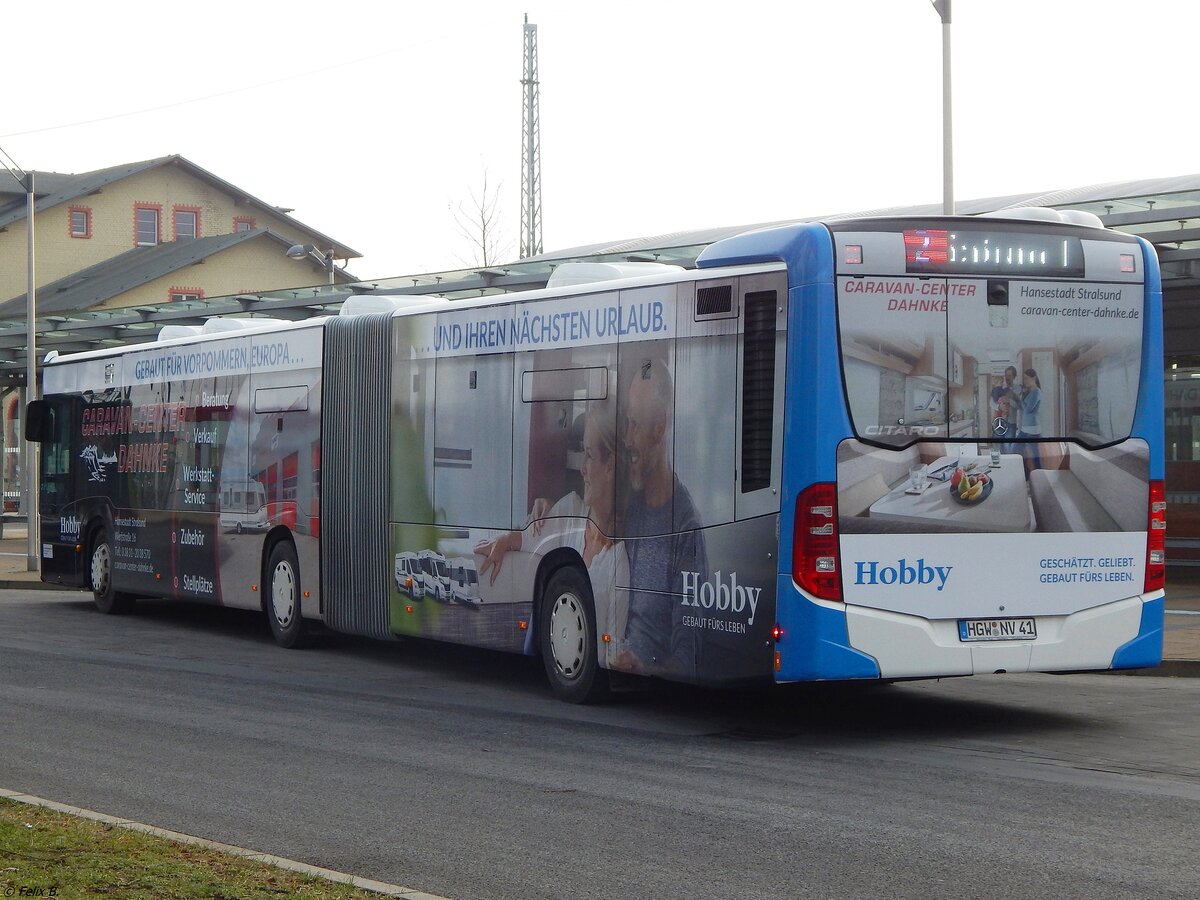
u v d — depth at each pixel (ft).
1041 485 33.96
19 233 206.39
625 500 37.65
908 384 32.99
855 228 32.81
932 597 33.04
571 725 36.73
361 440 49.32
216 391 58.39
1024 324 33.86
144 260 202.08
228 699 41.57
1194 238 60.03
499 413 42.73
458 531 44.42
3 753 33.06
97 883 20.54
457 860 23.38
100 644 56.08
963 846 23.79
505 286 80.59
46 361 72.18
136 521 64.44
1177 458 83.41
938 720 37.14
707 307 35.22
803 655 32.32
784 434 32.81
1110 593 34.58
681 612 35.65
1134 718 37.32
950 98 64.23
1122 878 21.75
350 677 46.60
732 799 27.68
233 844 24.57
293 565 53.47
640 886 21.71
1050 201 74.54
